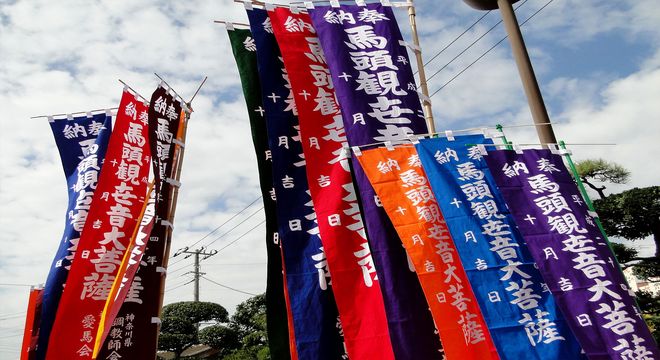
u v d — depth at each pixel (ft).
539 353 23.63
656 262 48.39
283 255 29.63
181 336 114.52
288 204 31.19
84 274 36.11
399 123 32.32
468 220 27.09
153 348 35.29
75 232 41.22
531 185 27.94
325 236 28.99
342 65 33.81
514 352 23.61
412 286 27.43
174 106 41.50
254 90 36.17
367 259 28.55
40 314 42.55
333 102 33.94
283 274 31.01
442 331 24.80
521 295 25.09
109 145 39.24
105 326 33.58
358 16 36.22
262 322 106.32
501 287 25.26
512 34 31.73
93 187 43.04
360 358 25.95
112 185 38.55
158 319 36.01
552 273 25.31
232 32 37.73
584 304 24.50
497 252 26.21
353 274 28.12
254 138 34.65
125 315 35.22
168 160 39.50
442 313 25.25
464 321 25.14
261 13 37.27
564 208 27.20
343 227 29.35
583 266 25.54
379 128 31.94
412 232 27.37
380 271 27.58
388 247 28.19
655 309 47.24
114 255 37.17
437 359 25.77
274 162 32.48
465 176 28.48
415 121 32.65
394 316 26.55
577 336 23.67
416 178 29.14
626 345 23.54
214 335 115.55
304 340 27.58
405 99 33.22
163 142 39.42
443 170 28.63
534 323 24.38
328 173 31.19
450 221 27.07
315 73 34.76
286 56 34.83
